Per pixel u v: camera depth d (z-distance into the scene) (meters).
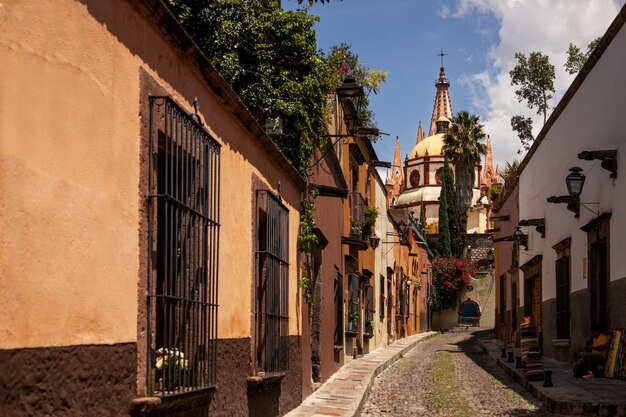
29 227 4.05
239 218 8.80
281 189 11.41
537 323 25.23
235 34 13.70
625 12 14.16
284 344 11.16
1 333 3.77
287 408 11.56
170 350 5.92
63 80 4.46
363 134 16.20
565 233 19.86
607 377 15.10
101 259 4.96
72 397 4.50
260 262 10.19
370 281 27.02
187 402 6.43
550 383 13.97
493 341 33.78
